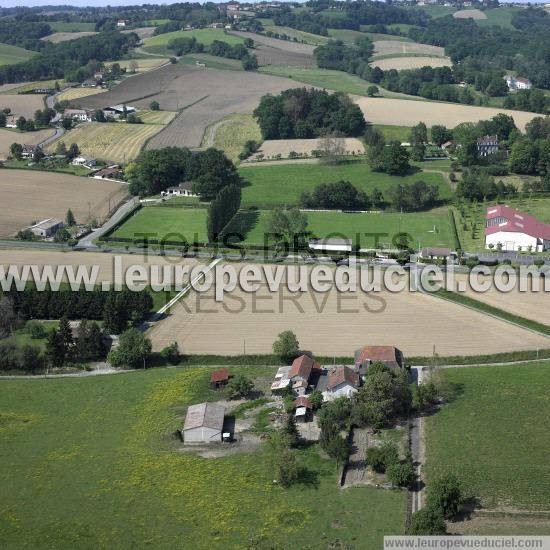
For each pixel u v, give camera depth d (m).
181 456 135.88
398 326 184.62
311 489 125.12
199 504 122.06
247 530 115.50
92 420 149.00
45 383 165.75
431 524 112.06
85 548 112.88
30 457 136.38
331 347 175.25
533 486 123.06
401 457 132.62
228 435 140.12
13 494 126.12
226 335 183.25
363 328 184.12
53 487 127.75
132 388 161.62
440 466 129.75
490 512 117.56
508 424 141.50
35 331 185.88
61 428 146.25
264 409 152.00
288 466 126.50
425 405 151.25
